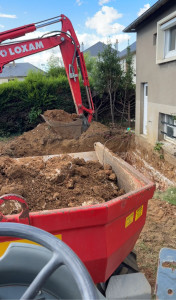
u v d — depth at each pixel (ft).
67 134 25.02
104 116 45.60
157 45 22.48
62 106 41.93
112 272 8.42
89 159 14.84
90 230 7.25
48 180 10.73
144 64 26.53
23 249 3.75
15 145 31.60
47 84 40.37
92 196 10.44
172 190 19.21
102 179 11.67
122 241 8.12
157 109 24.14
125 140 31.99
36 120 41.22
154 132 25.12
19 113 41.09
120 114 45.65
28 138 33.27
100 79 41.34
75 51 23.73
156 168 24.11
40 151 30.78
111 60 40.34
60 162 12.36
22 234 3.48
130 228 8.38
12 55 22.52
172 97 21.15
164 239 13.71
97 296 2.77
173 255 6.70
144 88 28.27
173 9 19.70
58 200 9.91
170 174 21.29
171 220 15.53
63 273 3.37
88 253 7.39
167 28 21.33
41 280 2.95
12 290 3.41
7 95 39.78
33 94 39.91
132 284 7.95
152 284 10.68
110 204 7.09
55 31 22.85
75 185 10.94
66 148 30.96
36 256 3.68
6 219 6.59
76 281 2.93
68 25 23.48
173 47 21.62
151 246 13.16
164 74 22.24
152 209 16.84
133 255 9.72
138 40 27.63
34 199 9.77
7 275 3.59
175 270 6.37
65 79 41.19
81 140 31.40
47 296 3.28
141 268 11.67
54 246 3.27
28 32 22.47
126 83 42.27
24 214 6.60
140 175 9.79
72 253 3.19
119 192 10.87
